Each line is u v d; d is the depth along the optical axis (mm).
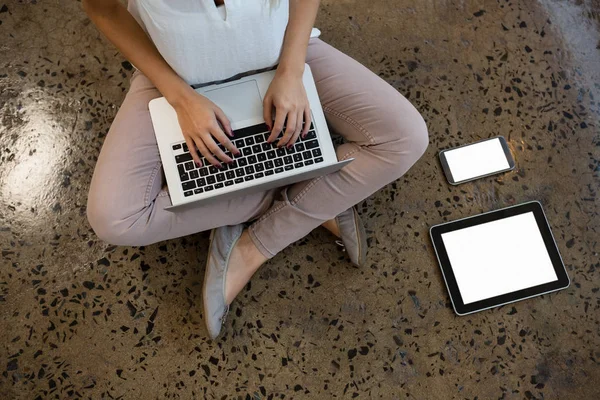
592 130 1509
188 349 1327
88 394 1294
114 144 1106
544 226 1408
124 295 1344
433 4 1556
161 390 1305
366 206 1426
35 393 1289
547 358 1371
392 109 1151
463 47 1535
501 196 1452
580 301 1401
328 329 1357
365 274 1391
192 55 962
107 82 1438
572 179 1475
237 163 1088
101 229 1108
